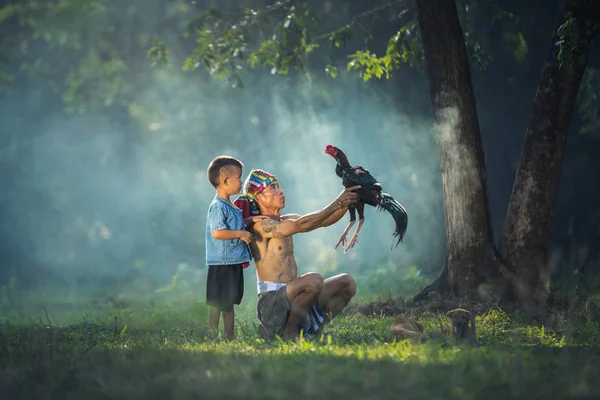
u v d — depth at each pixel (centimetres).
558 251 3119
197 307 1812
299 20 2523
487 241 1856
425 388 734
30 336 1270
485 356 912
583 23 1839
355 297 2380
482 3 2839
